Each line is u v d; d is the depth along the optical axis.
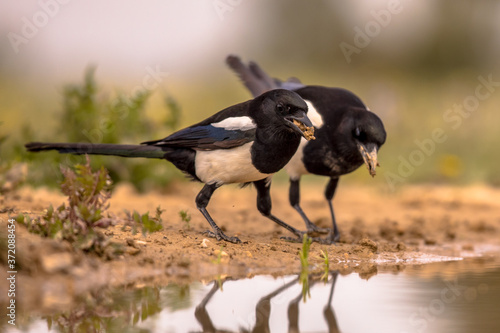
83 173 8.94
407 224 14.19
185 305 7.87
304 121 9.71
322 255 10.69
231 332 6.95
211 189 10.47
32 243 8.41
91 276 8.52
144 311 7.60
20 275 8.16
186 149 10.43
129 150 10.48
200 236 10.91
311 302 8.09
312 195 17.84
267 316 7.53
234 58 14.03
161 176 16.33
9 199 12.21
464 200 17.33
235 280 9.11
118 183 15.84
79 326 7.03
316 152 11.44
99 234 9.03
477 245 12.55
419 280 9.38
